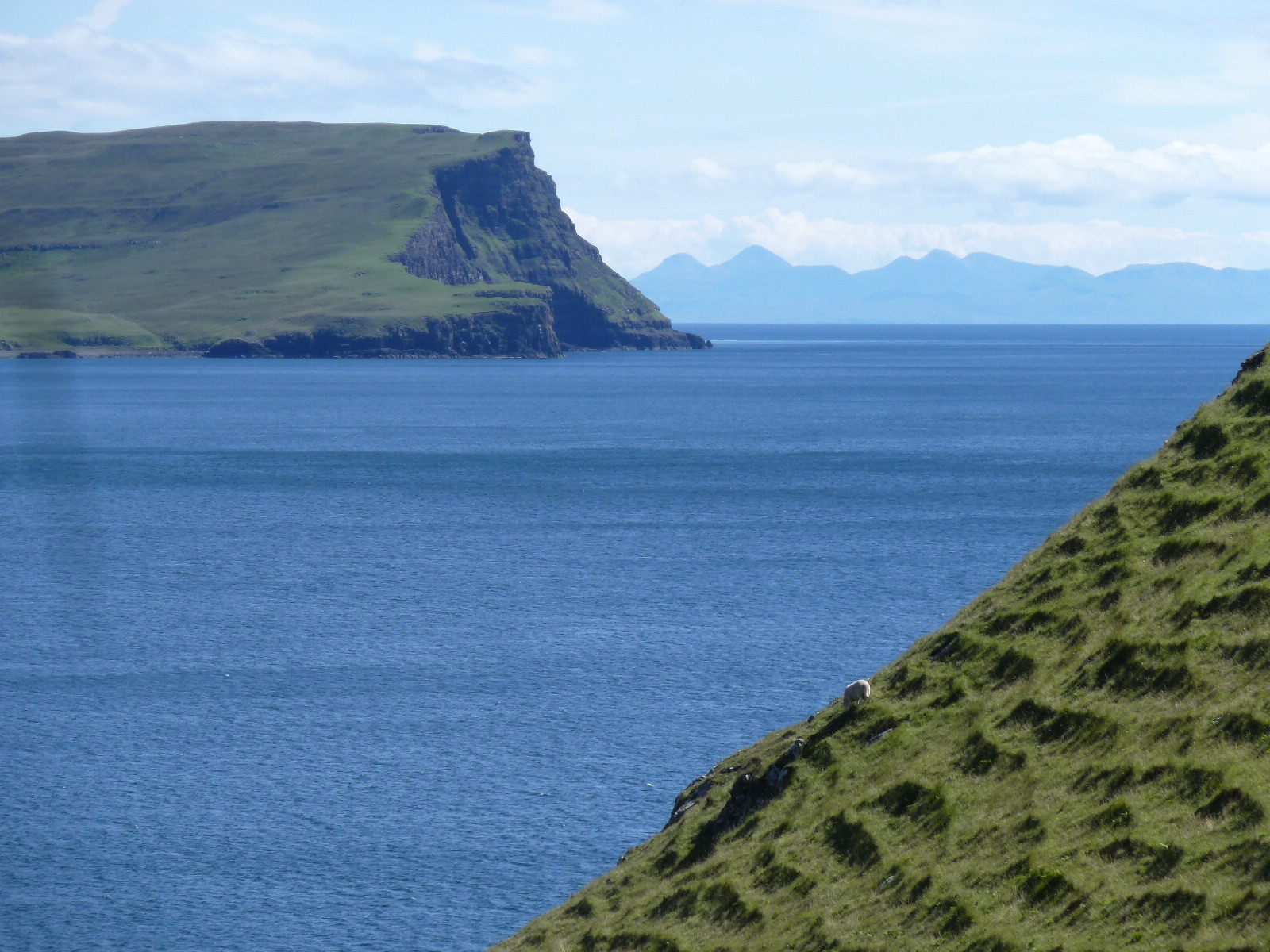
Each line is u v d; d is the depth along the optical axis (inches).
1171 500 1854.1
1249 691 1305.4
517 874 2566.4
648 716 3496.6
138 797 2960.1
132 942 2314.2
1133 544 1800.0
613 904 1721.2
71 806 2903.5
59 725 3464.6
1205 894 1035.3
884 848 1425.9
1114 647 1544.0
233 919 2399.1
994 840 1321.4
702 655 4141.2
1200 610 1507.1
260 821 2827.3
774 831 1621.6
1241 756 1203.9
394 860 2630.4
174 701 3693.4
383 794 2970.0
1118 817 1226.6
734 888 1524.4
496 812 2866.6
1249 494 1738.4
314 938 2333.9
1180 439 2031.3
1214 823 1131.3
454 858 2640.3
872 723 1742.1
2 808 2888.8
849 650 4170.8
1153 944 1020.5
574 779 3051.2
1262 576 1494.8
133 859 2635.3
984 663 1728.6
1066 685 1550.2
